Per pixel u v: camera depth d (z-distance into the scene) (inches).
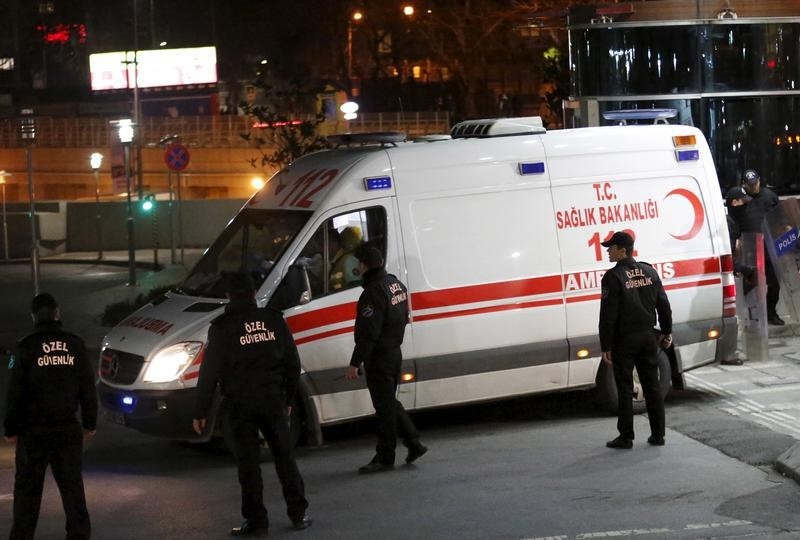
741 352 603.2
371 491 388.5
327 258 452.1
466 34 2432.3
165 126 2364.7
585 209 492.4
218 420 432.1
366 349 402.0
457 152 476.7
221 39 3363.7
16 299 1093.8
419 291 463.8
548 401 538.0
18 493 327.3
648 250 500.7
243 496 339.9
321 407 448.1
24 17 3408.0
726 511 347.6
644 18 734.5
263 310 342.3
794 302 644.7
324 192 458.6
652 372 432.1
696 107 735.7
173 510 378.9
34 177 2493.8
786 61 734.5
